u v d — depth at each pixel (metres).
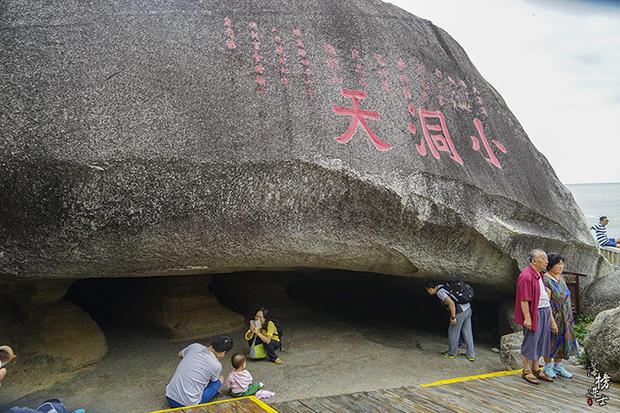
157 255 4.66
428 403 4.26
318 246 5.28
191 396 4.57
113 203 4.34
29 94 4.29
